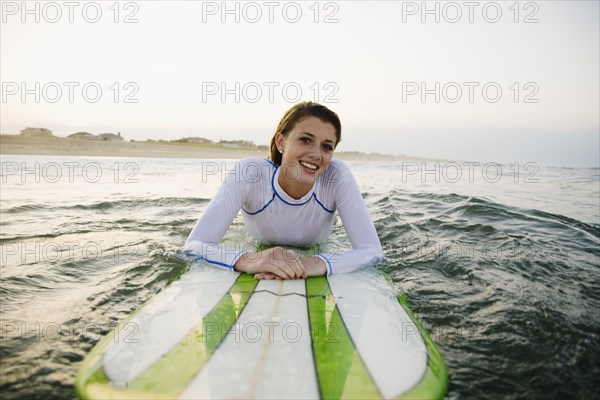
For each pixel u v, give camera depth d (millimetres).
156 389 1190
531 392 1241
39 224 3449
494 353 1458
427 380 1271
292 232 2672
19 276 2172
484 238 3113
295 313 1697
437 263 2490
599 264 2502
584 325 1677
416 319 1704
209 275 2137
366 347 1444
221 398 1152
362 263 2268
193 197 5129
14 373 1283
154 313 1683
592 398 1218
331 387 1216
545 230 3420
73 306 1812
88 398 1165
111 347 1415
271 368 1297
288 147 2279
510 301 1916
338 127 2281
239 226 3543
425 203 4895
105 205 4445
